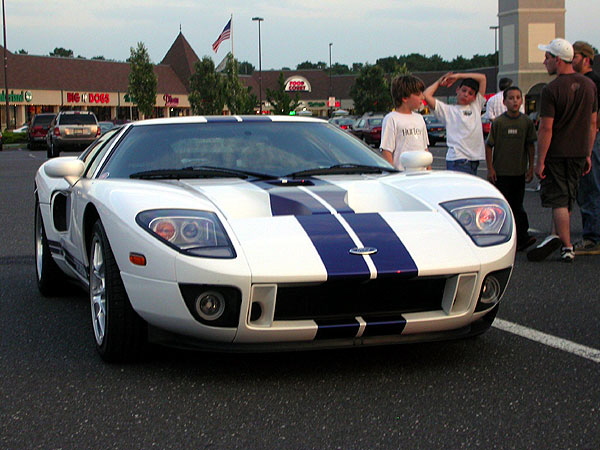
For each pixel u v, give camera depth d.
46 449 2.52
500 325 3.99
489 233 3.29
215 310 2.97
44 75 63.03
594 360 3.36
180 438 2.59
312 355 3.48
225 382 3.15
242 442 2.54
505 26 43.84
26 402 2.96
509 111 6.29
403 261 3.02
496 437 2.53
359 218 3.27
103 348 3.41
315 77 91.38
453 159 6.41
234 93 58.19
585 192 6.15
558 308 4.37
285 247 3.01
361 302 3.06
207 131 4.21
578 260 5.94
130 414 2.82
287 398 2.95
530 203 9.90
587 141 5.68
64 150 27.89
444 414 2.75
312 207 3.35
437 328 3.14
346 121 37.66
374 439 2.54
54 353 3.63
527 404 2.83
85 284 4.09
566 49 5.56
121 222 3.19
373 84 69.38
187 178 3.83
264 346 3.03
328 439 2.55
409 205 3.48
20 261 6.30
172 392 3.04
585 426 2.61
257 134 4.24
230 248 2.99
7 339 3.91
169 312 3.03
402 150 5.62
